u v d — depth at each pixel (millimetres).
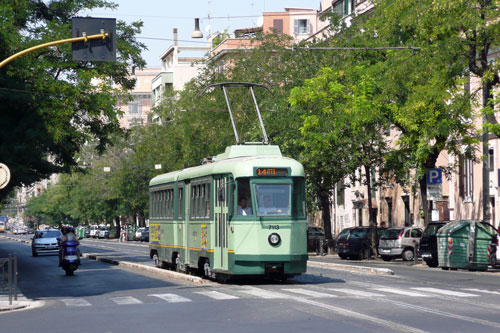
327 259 49188
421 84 38281
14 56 24297
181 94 78438
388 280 27547
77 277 34625
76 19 24297
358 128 43906
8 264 22359
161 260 35438
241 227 25250
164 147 81500
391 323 15047
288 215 25438
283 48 58156
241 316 16656
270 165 25703
